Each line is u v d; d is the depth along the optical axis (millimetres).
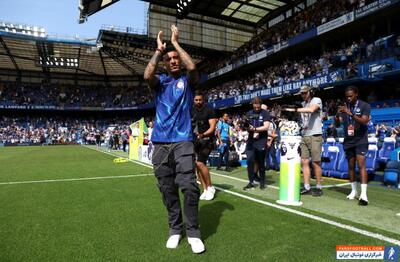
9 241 3373
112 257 2941
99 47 33531
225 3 24594
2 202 5230
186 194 3189
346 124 5391
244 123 6676
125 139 23172
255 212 4508
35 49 37031
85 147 32812
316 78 19297
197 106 5680
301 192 5996
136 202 5156
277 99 24297
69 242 3328
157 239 3416
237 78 34000
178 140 3230
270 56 26219
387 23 19078
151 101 44594
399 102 15367
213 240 3375
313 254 2996
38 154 19609
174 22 32562
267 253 3021
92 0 21547
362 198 5027
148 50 35750
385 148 8648
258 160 6559
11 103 44250
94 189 6395
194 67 3238
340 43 22484
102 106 48844
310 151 5922
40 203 5133
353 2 18438
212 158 11672
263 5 25344
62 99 47719
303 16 24344
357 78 16500
